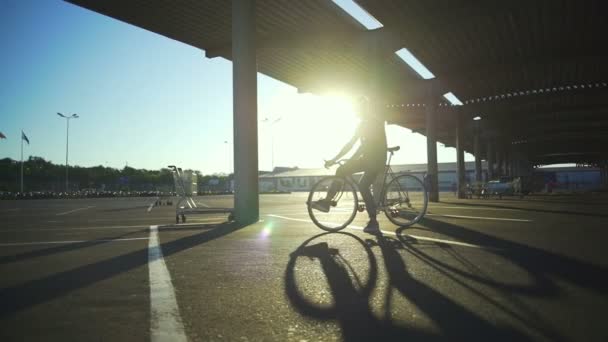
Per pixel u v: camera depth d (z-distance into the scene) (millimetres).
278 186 92438
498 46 16969
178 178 8445
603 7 13461
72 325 2000
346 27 15180
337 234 5637
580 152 60469
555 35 15906
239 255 4020
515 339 1755
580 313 2094
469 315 2082
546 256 3729
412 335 1821
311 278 2969
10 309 2277
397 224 6312
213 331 1908
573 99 26172
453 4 13188
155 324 2008
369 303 2324
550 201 17625
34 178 80312
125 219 9773
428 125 22000
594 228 6125
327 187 6039
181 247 4637
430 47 16875
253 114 9008
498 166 55344
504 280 2820
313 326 1964
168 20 13938
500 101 27734
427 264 3400
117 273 3240
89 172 85500
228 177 92500
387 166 6266
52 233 6543
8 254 4305
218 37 15406
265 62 18406
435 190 20984
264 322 2031
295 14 14047
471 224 6801
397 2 13031
